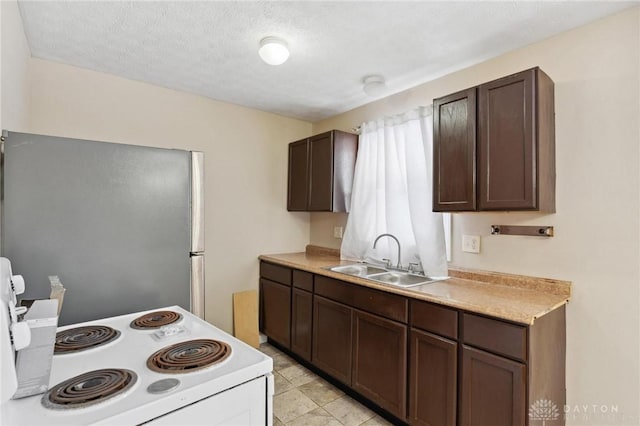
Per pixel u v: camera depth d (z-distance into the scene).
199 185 1.79
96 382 0.94
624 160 1.69
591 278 1.78
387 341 2.08
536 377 1.53
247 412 1.04
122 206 1.54
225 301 3.17
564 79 1.89
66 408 0.82
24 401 0.86
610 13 1.72
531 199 1.72
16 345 0.74
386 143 2.77
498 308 1.58
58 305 1.09
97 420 0.79
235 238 3.24
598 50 1.77
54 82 2.33
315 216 3.72
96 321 1.46
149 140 2.72
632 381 1.64
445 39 1.99
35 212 1.34
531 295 1.86
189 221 1.74
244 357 1.13
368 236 2.93
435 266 2.34
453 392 1.73
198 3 1.67
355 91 2.85
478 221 2.27
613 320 1.70
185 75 2.55
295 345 2.90
